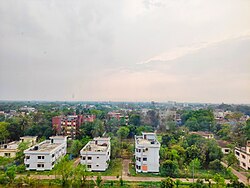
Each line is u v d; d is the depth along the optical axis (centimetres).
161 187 3566
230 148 5975
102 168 4731
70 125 8256
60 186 3706
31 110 12006
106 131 8444
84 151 4766
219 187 3466
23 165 4722
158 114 12094
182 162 4812
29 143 5916
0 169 4462
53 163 4906
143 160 4647
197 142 5591
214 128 8725
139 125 9631
